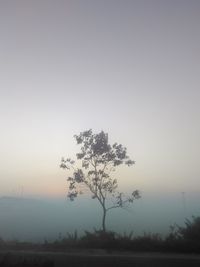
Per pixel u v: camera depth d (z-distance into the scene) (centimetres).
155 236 2780
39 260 1966
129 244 2592
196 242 2517
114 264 1953
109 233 3072
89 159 3641
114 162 3622
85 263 1981
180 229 2917
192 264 1939
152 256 2170
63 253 2273
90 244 2662
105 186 3541
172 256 2173
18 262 1919
